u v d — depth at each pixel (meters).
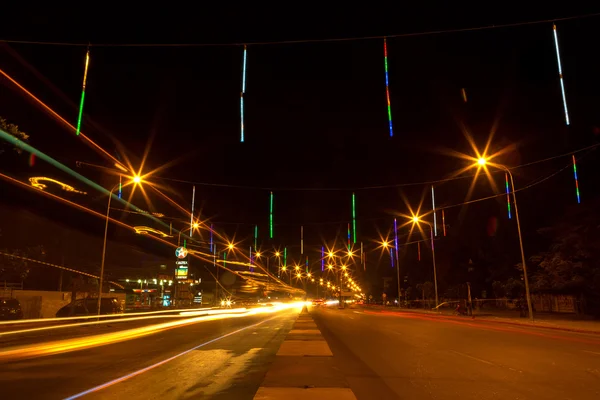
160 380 9.97
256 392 8.60
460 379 10.11
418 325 28.27
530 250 42.59
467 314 41.31
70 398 8.30
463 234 52.19
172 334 22.02
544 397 8.45
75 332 23.09
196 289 87.62
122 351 15.27
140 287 63.84
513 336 20.53
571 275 33.12
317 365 11.43
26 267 31.88
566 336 20.58
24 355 14.34
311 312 52.44
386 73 11.84
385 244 56.75
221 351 15.07
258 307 77.25
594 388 9.20
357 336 20.55
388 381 9.88
